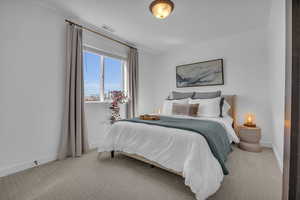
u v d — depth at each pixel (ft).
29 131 6.20
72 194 4.55
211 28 8.69
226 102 9.16
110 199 4.33
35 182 5.17
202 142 4.60
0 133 5.45
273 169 5.90
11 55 5.69
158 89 13.60
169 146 5.07
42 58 6.61
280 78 5.60
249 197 4.28
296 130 2.61
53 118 7.02
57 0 6.24
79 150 7.48
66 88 7.31
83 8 6.79
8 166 5.63
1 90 5.46
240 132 8.28
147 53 13.17
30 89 6.23
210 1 6.25
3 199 4.33
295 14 2.63
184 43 11.08
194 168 4.24
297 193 2.60
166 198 4.34
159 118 7.72
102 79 9.70
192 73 11.31
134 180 5.29
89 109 8.75
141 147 5.87
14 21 5.77
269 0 6.19
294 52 2.64
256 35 8.82
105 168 6.20
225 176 5.42
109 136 7.09
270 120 8.41
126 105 11.22
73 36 7.55
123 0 6.22
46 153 6.76
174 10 6.88
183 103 9.34
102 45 9.37
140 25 8.34
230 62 9.75
